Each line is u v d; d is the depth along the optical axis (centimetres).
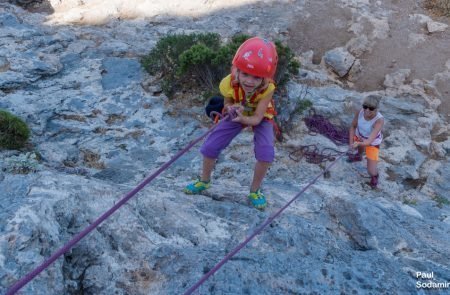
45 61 827
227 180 577
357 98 811
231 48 761
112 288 309
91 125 701
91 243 324
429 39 952
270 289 318
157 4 1046
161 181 572
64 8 1073
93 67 835
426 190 668
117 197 382
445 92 863
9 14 968
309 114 750
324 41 945
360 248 424
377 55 916
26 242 290
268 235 391
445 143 763
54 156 620
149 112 737
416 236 455
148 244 343
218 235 384
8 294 212
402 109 797
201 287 309
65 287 292
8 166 505
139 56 876
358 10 1005
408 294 329
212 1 1055
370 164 623
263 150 410
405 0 1055
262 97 377
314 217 453
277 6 1034
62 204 341
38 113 701
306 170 643
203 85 780
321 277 331
